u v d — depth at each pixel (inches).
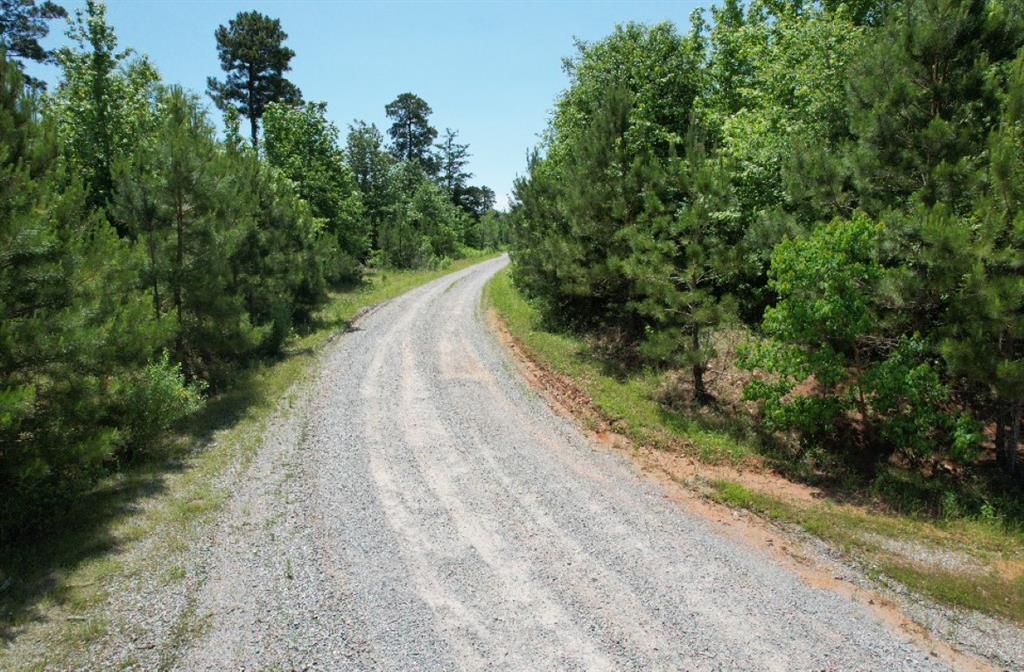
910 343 377.1
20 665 214.4
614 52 929.5
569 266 662.5
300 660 223.0
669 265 497.0
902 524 343.0
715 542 321.4
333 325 909.2
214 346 563.8
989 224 330.6
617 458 438.6
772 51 698.2
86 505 342.3
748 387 423.8
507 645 233.9
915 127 398.3
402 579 278.8
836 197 450.6
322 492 371.6
